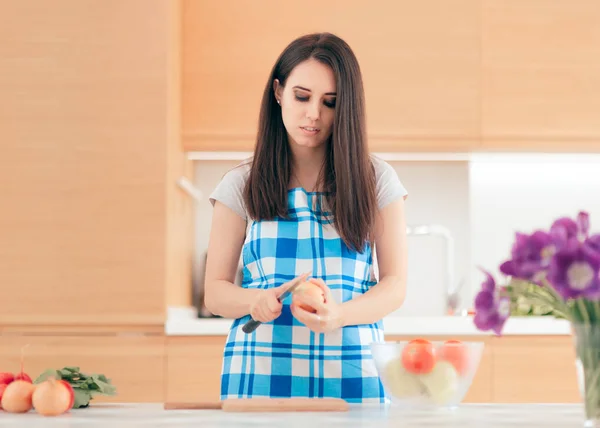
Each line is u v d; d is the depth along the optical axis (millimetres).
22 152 3178
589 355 1110
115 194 3150
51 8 3217
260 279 1828
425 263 3756
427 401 1399
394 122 3385
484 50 3398
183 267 3484
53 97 3191
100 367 3066
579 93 3396
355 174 1765
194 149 3418
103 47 3197
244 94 3393
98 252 3129
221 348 3047
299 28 3396
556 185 3789
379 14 3404
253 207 1815
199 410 1421
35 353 3080
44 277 3125
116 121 3174
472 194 3793
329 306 1550
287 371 1717
